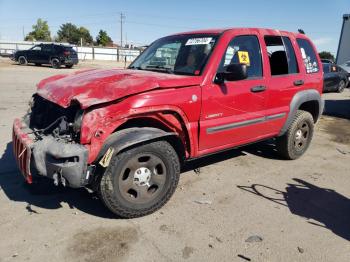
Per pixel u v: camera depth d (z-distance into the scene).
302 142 5.70
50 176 3.27
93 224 3.48
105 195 3.38
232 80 3.96
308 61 5.59
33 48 26.34
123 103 3.35
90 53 51.12
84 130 3.21
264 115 4.79
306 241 3.34
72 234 3.30
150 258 3.00
